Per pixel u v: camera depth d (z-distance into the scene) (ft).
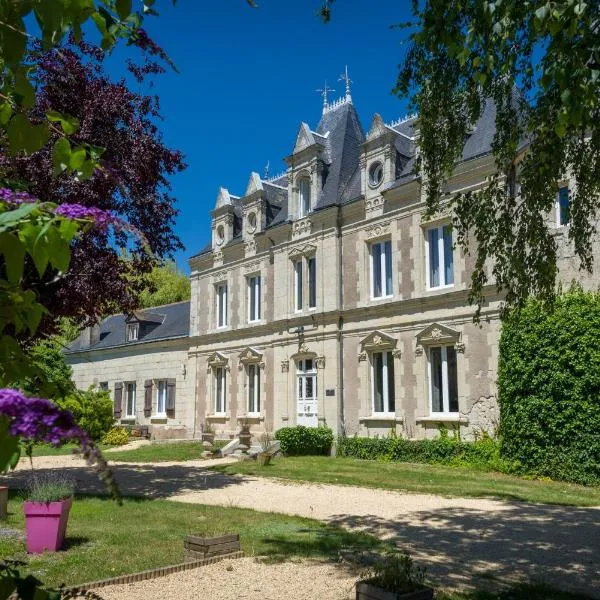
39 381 7.32
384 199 70.64
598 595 20.43
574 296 50.96
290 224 81.82
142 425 106.32
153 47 8.59
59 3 7.09
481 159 60.95
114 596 19.81
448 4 21.31
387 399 69.05
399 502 39.55
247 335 88.38
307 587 20.88
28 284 31.37
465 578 22.27
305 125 82.53
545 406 51.37
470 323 60.85
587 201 27.73
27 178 32.86
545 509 37.09
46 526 25.38
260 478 52.26
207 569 23.04
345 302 74.08
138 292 47.55
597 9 20.20
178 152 44.55
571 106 18.86
